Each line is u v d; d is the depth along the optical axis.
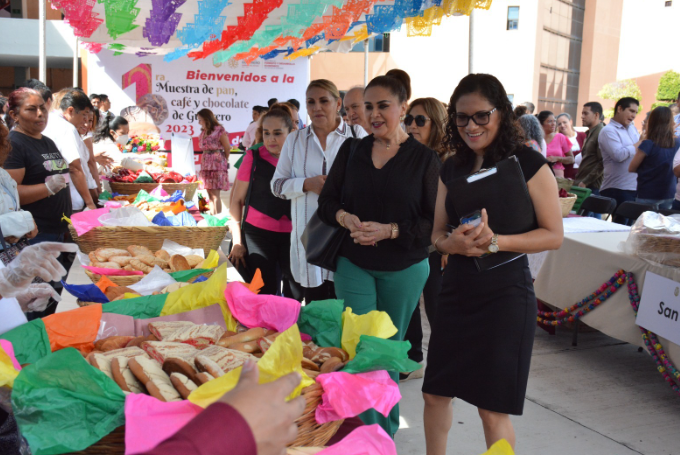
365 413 2.14
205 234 3.01
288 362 1.09
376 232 2.38
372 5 4.88
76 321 1.50
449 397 2.07
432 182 2.46
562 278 3.99
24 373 1.02
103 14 4.77
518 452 2.69
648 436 2.88
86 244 2.87
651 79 36.19
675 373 3.08
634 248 3.39
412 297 2.54
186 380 1.17
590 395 3.35
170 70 10.30
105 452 1.04
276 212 3.48
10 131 3.24
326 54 22.48
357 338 1.45
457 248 1.88
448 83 23.61
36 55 15.21
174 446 0.54
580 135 8.75
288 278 3.58
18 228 2.35
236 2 5.00
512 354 1.90
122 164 5.21
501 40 25.69
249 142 9.49
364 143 2.57
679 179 5.34
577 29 33.78
